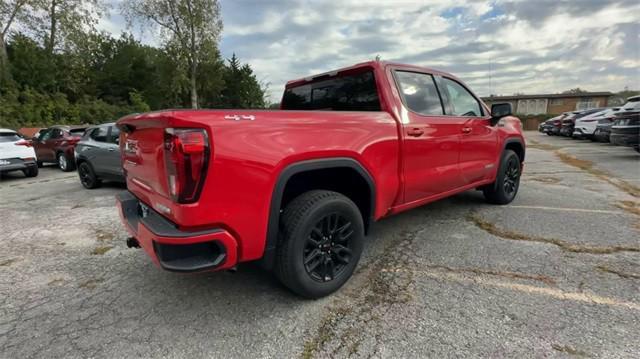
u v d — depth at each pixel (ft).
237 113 6.59
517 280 8.71
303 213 7.47
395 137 9.48
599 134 44.04
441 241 11.51
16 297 8.61
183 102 133.59
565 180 21.76
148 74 134.00
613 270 9.07
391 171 9.47
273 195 6.89
